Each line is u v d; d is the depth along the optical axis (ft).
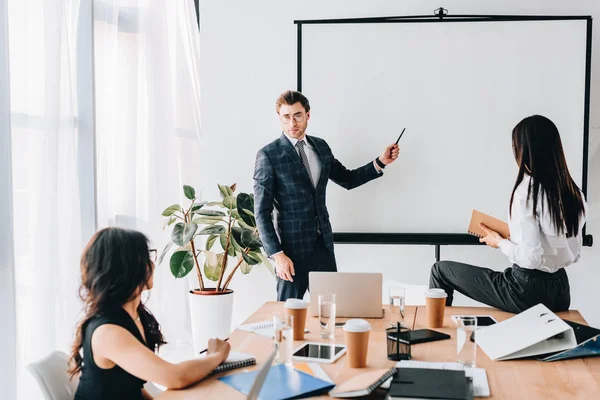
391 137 13.10
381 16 13.29
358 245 13.66
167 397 5.15
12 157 9.49
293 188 11.48
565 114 12.69
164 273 14.29
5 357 8.79
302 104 11.49
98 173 11.84
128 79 12.85
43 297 9.76
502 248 8.84
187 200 15.06
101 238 5.91
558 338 6.51
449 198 13.03
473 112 12.90
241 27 13.79
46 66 9.80
